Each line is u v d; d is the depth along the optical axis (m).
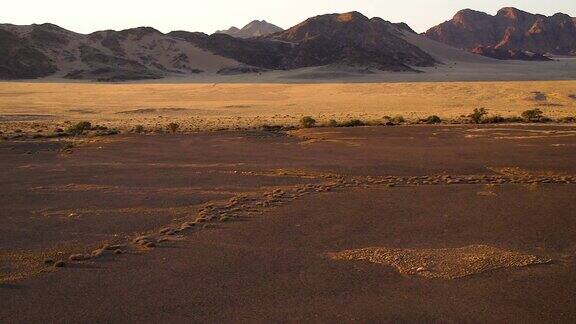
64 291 12.05
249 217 18.06
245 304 11.29
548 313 10.77
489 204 19.56
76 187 23.56
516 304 11.16
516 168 27.05
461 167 27.55
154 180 25.00
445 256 13.95
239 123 53.44
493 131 42.25
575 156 30.06
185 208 19.66
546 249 14.50
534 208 18.89
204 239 15.69
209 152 33.81
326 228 16.67
